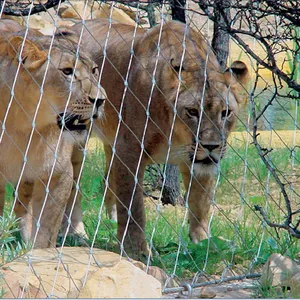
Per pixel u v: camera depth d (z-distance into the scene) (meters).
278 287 7.07
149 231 9.73
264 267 7.38
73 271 6.98
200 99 8.65
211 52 9.45
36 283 6.68
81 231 10.37
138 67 9.24
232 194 12.16
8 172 8.60
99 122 10.18
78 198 10.45
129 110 9.26
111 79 9.77
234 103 8.86
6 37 8.24
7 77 8.18
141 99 9.09
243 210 11.16
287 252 8.11
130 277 6.63
